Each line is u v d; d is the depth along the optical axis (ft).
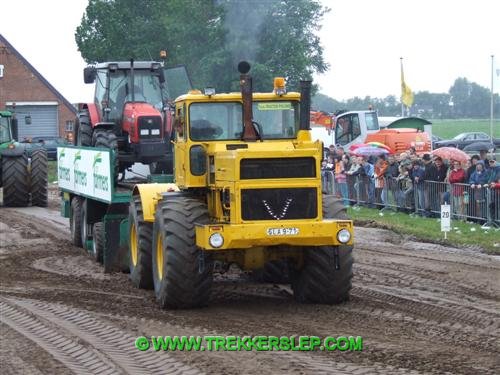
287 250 48.80
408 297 51.42
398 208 100.07
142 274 55.77
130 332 42.32
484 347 38.24
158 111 74.84
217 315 46.62
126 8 181.78
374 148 115.14
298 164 46.96
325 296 49.03
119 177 74.90
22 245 78.59
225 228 45.57
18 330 43.70
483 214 85.15
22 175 113.09
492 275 59.57
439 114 555.69
